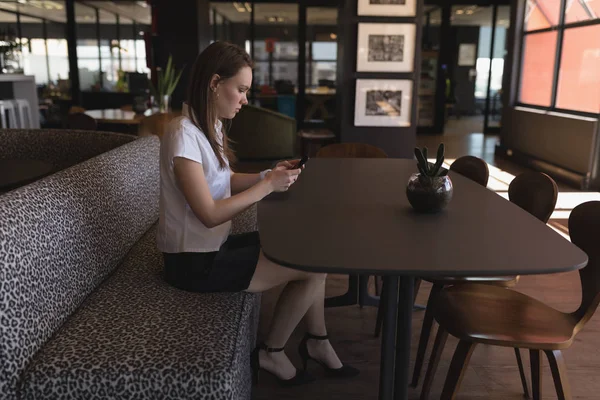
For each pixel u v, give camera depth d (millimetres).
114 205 2205
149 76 9102
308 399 2105
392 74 5734
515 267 1288
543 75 7719
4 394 1370
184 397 1410
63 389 1394
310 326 2156
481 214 1819
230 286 1837
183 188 1660
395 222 1699
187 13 9852
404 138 5895
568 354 2498
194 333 1580
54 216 1667
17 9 11367
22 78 6480
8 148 3521
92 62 11844
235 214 1667
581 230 1718
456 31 14570
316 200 2002
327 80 11688
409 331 1630
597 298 1651
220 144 1834
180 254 1817
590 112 6500
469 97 16094
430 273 1260
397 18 5609
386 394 1671
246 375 1800
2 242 1367
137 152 2689
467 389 2215
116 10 12234
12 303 1387
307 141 6562
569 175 6551
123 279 1989
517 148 8305
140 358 1447
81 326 1616
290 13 11727
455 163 2900
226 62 1686
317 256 1349
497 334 1645
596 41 6391
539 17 7828
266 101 11750
